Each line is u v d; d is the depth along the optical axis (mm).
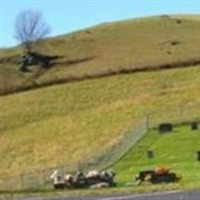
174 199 131875
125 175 184000
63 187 168000
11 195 157750
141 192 148750
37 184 179000
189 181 163625
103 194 149250
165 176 165500
